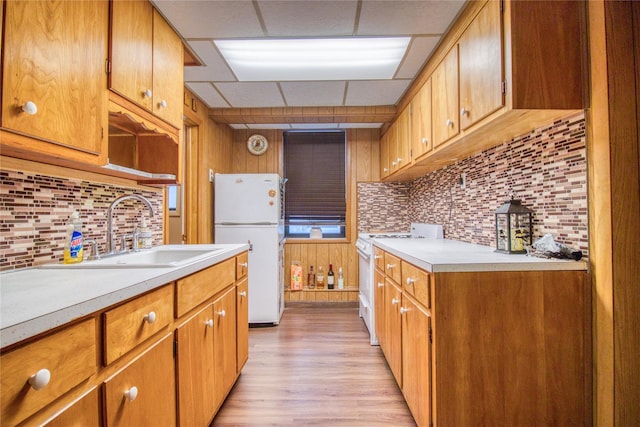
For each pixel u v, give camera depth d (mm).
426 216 3209
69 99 1095
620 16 1186
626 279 1162
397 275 1851
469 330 1267
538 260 1326
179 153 1902
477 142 1838
